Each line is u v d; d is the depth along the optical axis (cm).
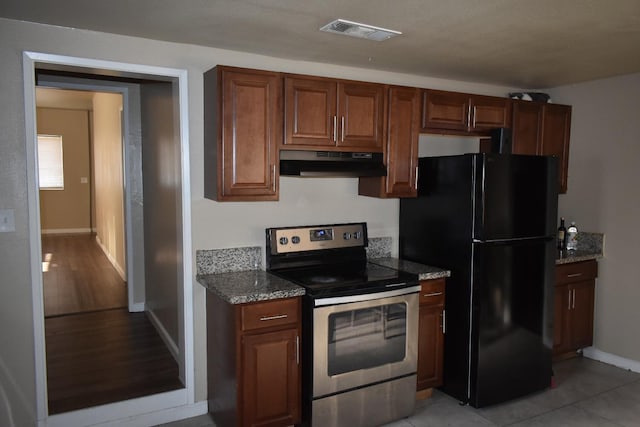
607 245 374
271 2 204
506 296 300
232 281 271
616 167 365
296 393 258
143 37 259
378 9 212
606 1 200
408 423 283
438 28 238
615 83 361
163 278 390
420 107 320
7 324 241
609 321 375
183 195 280
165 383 318
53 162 969
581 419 290
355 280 271
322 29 241
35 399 250
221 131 254
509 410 301
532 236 310
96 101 787
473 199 292
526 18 223
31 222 243
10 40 232
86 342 402
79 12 219
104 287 577
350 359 262
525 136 364
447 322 313
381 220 348
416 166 316
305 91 275
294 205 315
